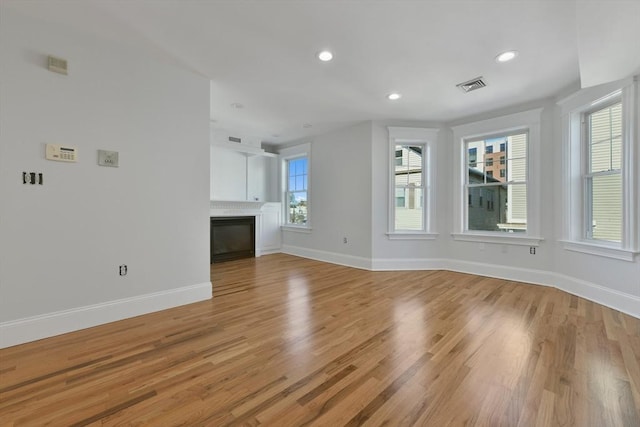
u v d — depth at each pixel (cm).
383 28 220
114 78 247
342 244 506
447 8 197
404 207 473
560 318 254
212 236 521
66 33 223
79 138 230
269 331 230
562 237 341
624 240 267
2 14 199
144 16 209
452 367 178
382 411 140
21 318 208
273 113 420
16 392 153
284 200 639
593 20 175
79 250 232
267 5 196
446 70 286
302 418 136
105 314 244
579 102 313
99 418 135
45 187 216
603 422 131
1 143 200
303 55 261
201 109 302
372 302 300
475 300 306
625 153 266
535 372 171
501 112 396
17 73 205
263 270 456
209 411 140
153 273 273
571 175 329
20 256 207
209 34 230
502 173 407
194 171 300
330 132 524
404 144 468
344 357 190
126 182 255
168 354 194
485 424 131
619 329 230
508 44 239
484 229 425
